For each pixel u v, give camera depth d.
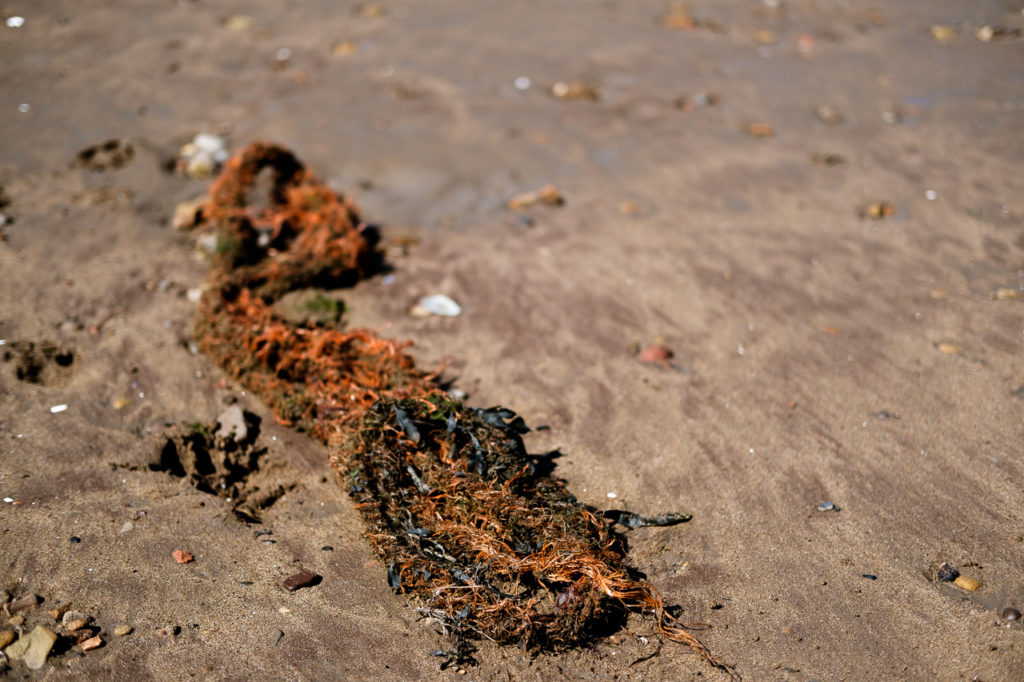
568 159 1.71
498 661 1.07
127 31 2.24
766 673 1.07
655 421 1.27
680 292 1.44
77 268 1.45
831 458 1.23
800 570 1.13
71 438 1.23
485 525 1.13
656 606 1.10
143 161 1.66
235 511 1.18
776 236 1.54
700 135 1.78
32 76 1.95
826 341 1.37
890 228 1.55
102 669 1.06
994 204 1.59
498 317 1.41
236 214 1.46
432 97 1.92
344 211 1.49
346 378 1.28
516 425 1.23
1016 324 1.38
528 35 2.28
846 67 2.11
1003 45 2.23
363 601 1.11
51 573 1.11
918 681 1.06
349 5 2.48
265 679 1.06
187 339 1.36
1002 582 1.12
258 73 2.02
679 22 2.37
